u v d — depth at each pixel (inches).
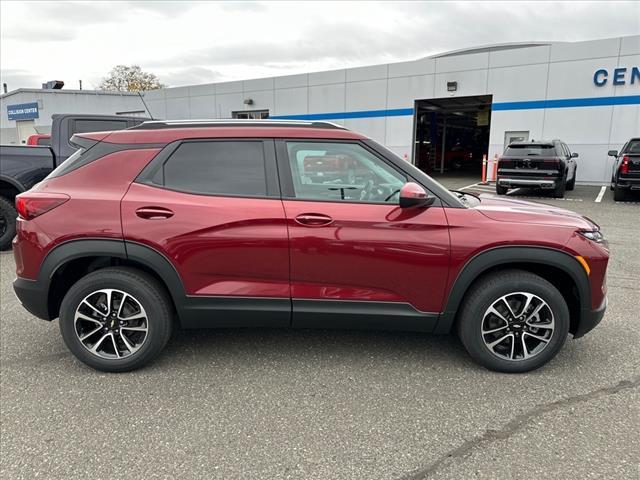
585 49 631.8
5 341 151.9
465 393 118.9
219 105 967.6
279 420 108.0
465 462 93.5
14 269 239.8
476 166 1214.3
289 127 128.3
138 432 103.7
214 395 118.8
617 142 633.0
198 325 128.7
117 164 127.5
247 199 123.6
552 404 113.7
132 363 128.3
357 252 121.9
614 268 239.9
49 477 89.5
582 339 150.8
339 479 89.0
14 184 269.1
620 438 100.4
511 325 126.0
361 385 123.3
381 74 792.3
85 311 127.7
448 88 736.3
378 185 125.0
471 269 121.8
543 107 672.4
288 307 125.6
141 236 121.5
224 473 90.7
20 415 110.2
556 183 518.6
